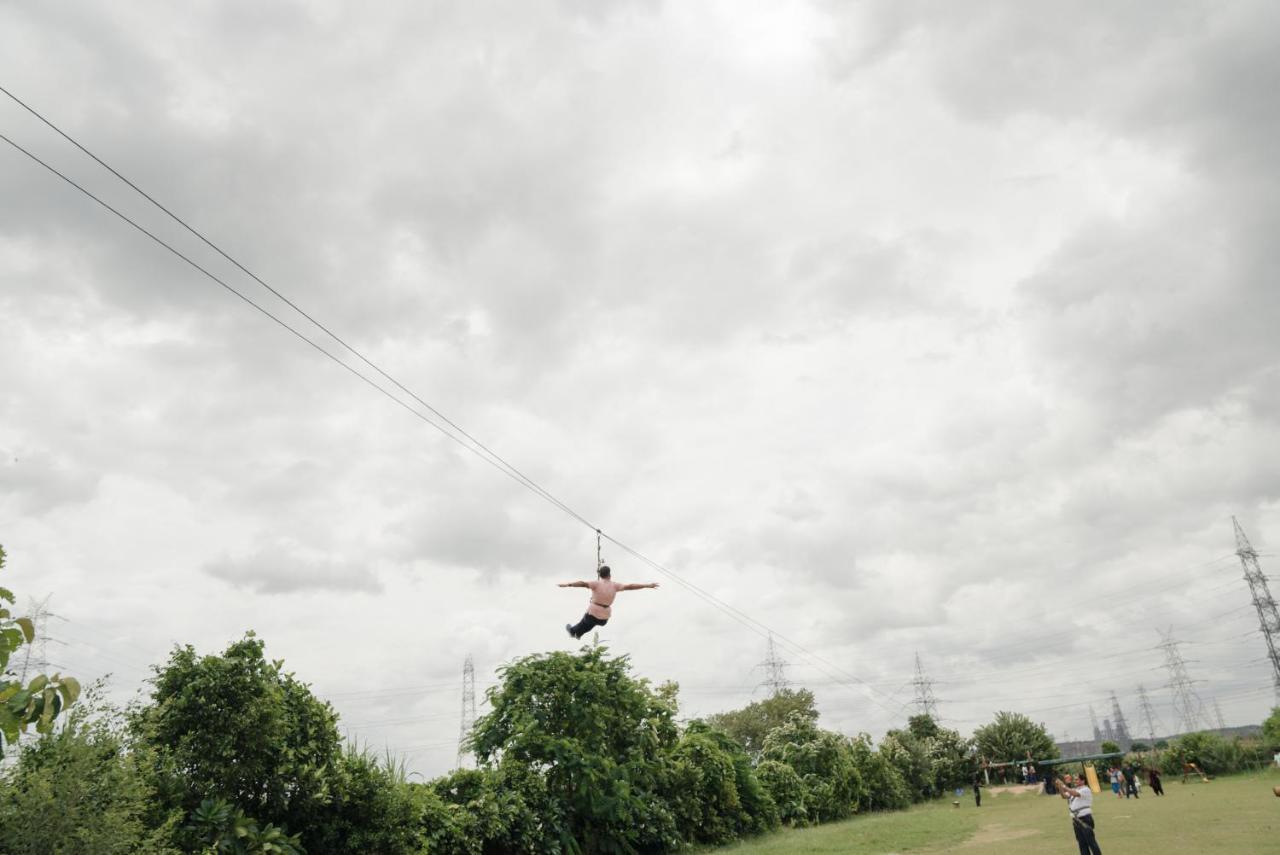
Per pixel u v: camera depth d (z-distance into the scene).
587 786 22.69
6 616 7.47
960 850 22.16
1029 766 71.25
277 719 14.59
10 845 9.54
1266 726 61.62
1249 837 20.19
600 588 17.72
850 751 48.59
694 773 29.27
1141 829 24.25
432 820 18.47
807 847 24.77
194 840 12.67
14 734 7.29
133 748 11.68
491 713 23.92
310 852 15.39
